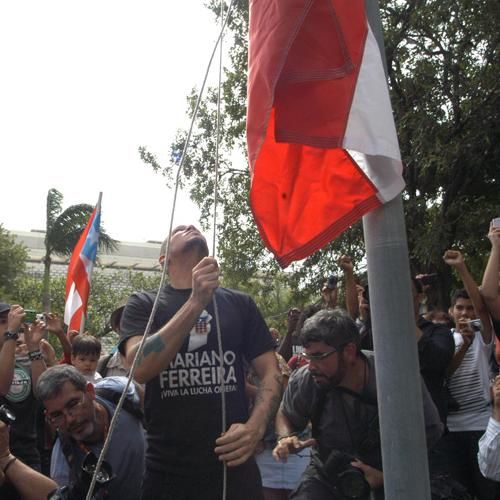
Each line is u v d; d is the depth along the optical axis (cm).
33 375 560
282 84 300
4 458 343
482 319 518
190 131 288
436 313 648
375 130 293
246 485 329
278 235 319
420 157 1319
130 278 3703
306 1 294
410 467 281
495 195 1478
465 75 1394
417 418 284
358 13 301
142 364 303
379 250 296
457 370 543
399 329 289
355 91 296
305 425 395
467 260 1472
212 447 326
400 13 1412
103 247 2688
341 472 360
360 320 561
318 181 319
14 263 3375
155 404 334
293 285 1633
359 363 371
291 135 297
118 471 369
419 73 1361
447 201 1391
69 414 351
